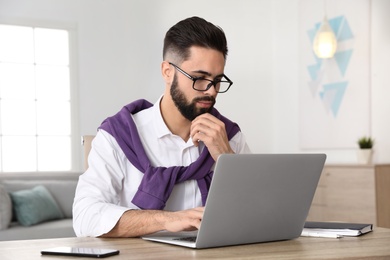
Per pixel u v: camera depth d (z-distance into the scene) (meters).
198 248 1.36
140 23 6.26
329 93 5.70
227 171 1.32
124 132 1.87
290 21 6.43
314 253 1.29
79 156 6.12
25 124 6.07
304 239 1.55
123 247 1.39
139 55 6.25
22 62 6.03
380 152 5.09
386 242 1.47
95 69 6.11
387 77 5.02
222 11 6.61
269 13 6.75
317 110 5.89
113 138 1.87
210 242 1.37
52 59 6.13
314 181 1.53
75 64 6.11
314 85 5.93
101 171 1.82
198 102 1.73
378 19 5.12
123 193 1.88
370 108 5.20
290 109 6.45
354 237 1.57
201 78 1.69
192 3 6.48
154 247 1.39
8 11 5.84
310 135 6.00
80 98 6.07
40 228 4.40
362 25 5.28
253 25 6.71
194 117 1.78
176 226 1.45
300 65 6.16
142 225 1.52
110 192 1.80
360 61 5.30
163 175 1.79
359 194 4.64
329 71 5.70
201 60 1.67
